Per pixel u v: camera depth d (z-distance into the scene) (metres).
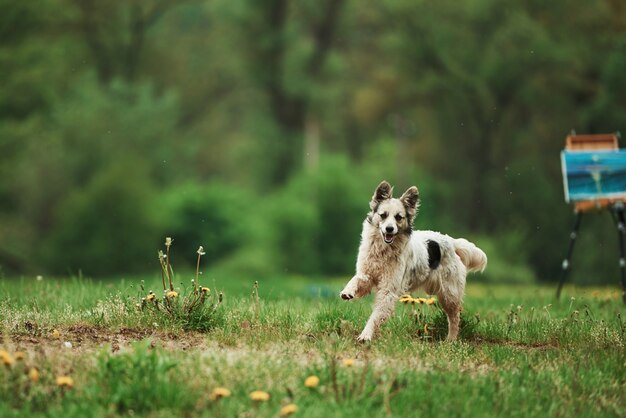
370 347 9.84
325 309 11.58
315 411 7.02
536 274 47.22
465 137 56.34
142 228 42.56
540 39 43.47
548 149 48.41
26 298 12.53
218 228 45.03
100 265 41.97
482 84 48.59
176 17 67.94
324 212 46.47
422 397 7.68
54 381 7.61
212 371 7.98
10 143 40.00
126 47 60.66
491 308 15.02
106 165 45.66
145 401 7.13
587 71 43.97
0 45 39.88
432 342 10.80
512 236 46.09
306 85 58.84
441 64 51.53
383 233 10.41
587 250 39.75
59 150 46.59
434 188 53.81
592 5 42.44
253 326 10.50
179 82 65.38
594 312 14.25
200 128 69.06
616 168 16.94
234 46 60.78
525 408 7.69
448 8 49.78
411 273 10.84
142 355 7.63
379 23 61.41
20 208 46.12
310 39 62.62
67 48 47.44
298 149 60.34
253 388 7.65
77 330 9.94
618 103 41.12
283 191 50.44
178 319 10.30
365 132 68.56
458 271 11.37
